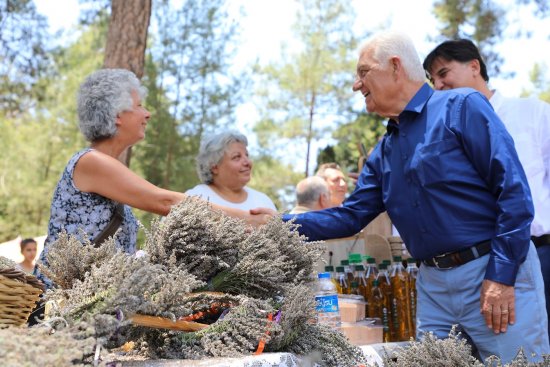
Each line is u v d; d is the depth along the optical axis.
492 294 1.93
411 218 2.11
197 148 11.94
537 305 1.97
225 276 1.56
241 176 3.17
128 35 6.55
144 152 11.87
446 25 11.53
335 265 3.17
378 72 2.14
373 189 2.34
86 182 1.96
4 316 1.29
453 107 2.05
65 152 12.68
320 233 2.31
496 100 2.82
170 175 11.84
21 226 12.73
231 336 1.36
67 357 0.99
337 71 14.27
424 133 2.08
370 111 2.22
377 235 3.11
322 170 4.38
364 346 2.09
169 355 1.33
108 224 1.97
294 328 1.48
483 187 2.01
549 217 2.64
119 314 1.19
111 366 1.17
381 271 2.84
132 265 1.26
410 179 2.10
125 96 2.06
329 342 1.60
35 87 10.45
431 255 2.08
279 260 1.60
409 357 1.68
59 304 1.31
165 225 1.53
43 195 12.67
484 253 2.00
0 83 10.23
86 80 2.08
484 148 1.99
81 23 9.83
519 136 2.72
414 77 2.14
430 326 2.12
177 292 1.27
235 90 12.62
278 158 14.89
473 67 2.77
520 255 1.92
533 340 1.95
